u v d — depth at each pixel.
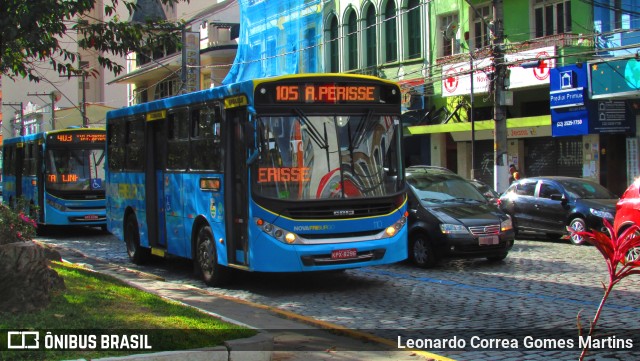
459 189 14.03
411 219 13.11
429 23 28.14
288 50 33.66
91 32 12.16
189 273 13.01
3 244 6.98
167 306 7.68
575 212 16.44
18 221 7.71
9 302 6.69
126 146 14.70
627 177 22.53
